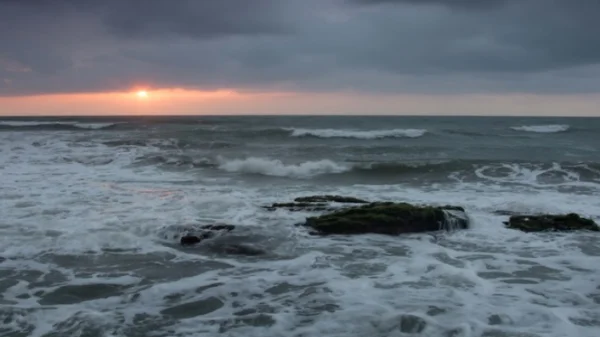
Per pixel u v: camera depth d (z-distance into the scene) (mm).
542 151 25641
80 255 8641
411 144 28062
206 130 32281
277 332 5793
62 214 11469
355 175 19234
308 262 8391
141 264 8250
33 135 28234
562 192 15578
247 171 19812
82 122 42875
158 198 13727
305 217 11312
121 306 6566
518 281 7512
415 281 7480
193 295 6945
